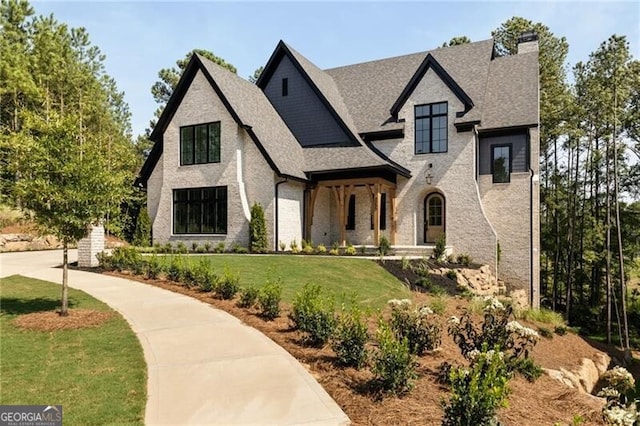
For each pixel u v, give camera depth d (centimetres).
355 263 1725
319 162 2208
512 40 3759
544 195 3055
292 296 1159
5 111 2961
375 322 976
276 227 2031
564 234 2927
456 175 2127
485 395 438
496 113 2159
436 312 1200
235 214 2094
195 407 524
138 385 588
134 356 700
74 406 523
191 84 2242
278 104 2464
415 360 687
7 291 1202
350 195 2339
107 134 3303
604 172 2838
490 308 809
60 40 3173
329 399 547
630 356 1892
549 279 3167
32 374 620
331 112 2305
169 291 1209
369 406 529
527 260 2059
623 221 2778
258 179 2089
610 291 2480
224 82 2194
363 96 2544
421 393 578
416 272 1750
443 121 2180
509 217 2106
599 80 2388
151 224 2369
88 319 909
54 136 950
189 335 812
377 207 2038
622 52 2300
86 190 947
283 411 513
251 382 599
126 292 1191
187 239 2216
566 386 766
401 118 2256
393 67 2639
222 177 2136
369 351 706
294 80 2428
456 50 2497
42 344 756
